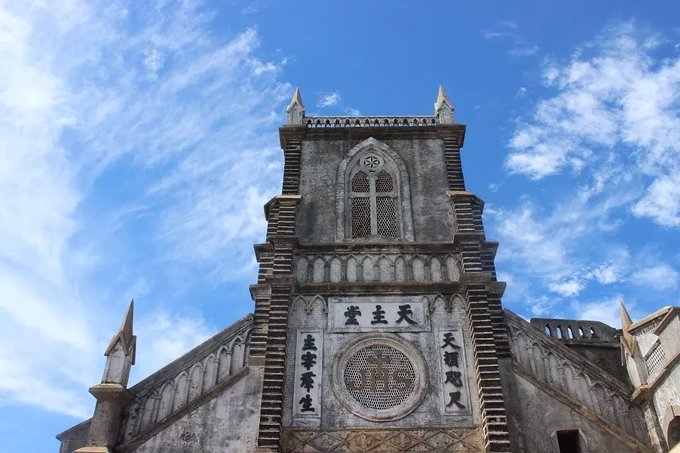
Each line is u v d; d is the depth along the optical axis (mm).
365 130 29953
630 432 22594
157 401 22984
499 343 23969
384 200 28109
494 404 21750
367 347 23625
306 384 22797
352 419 22062
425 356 23328
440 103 31125
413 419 22031
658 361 22438
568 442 22797
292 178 28484
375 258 25844
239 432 21969
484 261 26859
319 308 24516
